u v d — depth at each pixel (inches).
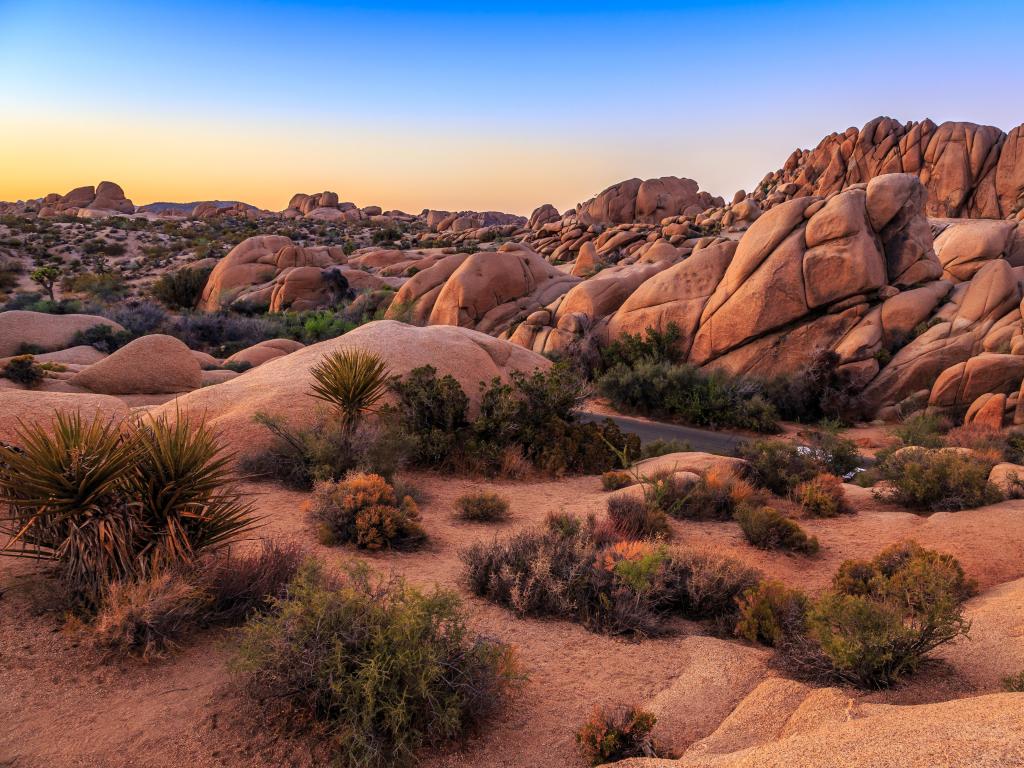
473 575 254.5
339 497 317.1
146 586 186.7
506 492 438.3
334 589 197.2
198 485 211.2
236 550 261.4
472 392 576.7
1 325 1062.4
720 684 183.2
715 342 1130.7
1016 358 877.8
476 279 1515.7
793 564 313.3
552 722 163.6
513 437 524.4
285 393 479.5
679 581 257.6
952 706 121.6
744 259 1125.7
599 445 542.3
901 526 374.6
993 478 475.5
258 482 387.9
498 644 178.2
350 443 403.9
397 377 524.1
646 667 199.8
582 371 1159.0
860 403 970.1
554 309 1425.9
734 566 261.0
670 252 2054.6
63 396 357.4
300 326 1555.1
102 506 196.5
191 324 1381.6
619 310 1293.1
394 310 1621.6
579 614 238.1
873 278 1032.8
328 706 150.3
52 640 179.9
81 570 193.3
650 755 142.3
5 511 261.1
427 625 165.3
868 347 992.9
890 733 109.7
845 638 177.6
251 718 151.6
